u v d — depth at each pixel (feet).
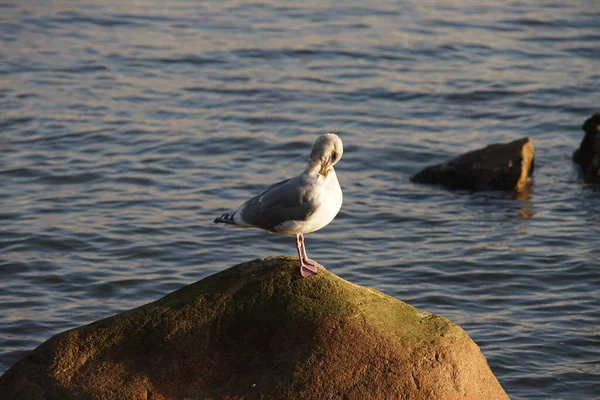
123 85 85.35
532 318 42.93
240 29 105.29
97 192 60.44
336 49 97.91
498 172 62.80
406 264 49.55
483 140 73.46
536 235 54.03
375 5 117.50
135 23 107.96
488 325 42.09
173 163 66.44
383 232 54.70
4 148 68.59
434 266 49.24
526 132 75.72
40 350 28.89
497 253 51.11
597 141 65.87
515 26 108.58
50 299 44.52
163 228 54.29
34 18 109.19
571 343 40.32
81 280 46.83
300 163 67.36
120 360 28.45
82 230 53.57
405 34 104.37
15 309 43.21
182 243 52.16
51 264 48.78
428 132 75.00
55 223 54.54
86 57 93.97
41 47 97.30
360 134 73.97
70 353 28.58
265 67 91.91
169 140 71.26
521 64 94.07
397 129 75.61
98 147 69.41
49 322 41.86
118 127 73.92
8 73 87.92
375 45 99.66
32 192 60.03
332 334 27.78
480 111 80.74
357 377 27.22
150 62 92.84
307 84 86.84
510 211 58.65
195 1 119.34
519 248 51.90
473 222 56.54
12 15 110.42
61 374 28.17
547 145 72.69
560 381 37.17
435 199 61.00
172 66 91.66
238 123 75.97
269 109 79.77
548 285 46.96
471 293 46.01
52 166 65.00
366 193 61.87
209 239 52.85
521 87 86.53
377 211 58.29
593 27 108.47
